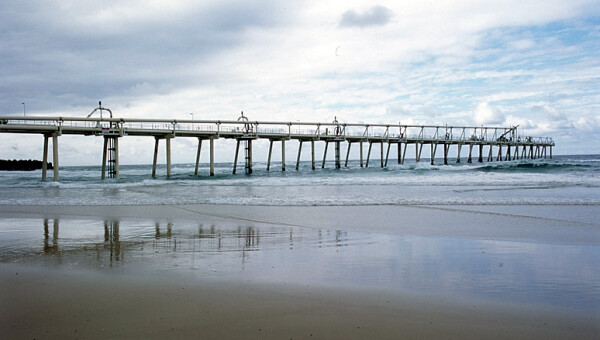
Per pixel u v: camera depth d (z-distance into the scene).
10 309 4.96
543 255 7.75
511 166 44.78
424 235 9.91
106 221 12.58
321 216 13.34
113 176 40.34
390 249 8.34
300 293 5.49
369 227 11.16
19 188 28.89
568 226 11.11
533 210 14.24
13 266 7.07
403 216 13.19
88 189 27.06
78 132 36.19
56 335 4.21
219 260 7.44
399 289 5.68
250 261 7.34
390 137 66.62
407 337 4.14
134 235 10.13
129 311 4.85
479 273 6.52
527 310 4.91
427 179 29.94
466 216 13.05
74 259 7.58
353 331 4.27
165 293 5.51
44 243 9.20
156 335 4.18
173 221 12.48
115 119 37.09
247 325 4.42
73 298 5.33
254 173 50.75
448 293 5.52
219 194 21.62
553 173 34.56
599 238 9.47
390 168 56.03
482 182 26.27
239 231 10.62
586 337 4.16
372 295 5.43
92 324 4.48
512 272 6.57
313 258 7.57
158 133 40.34
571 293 5.52
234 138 47.97
